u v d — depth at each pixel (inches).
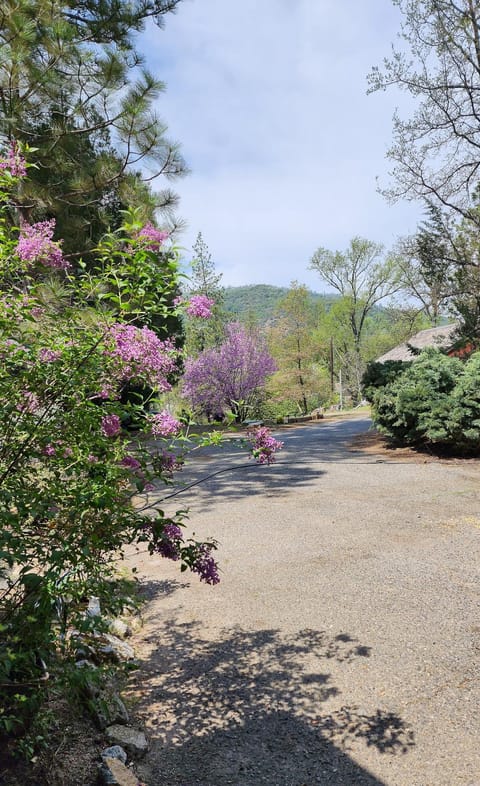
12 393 101.0
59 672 95.4
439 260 664.4
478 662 137.0
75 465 105.0
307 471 416.5
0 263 114.7
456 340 681.6
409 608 169.9
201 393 960.3
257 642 152.6
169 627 163.3
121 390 124.1
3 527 98.6
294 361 1589.6
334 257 1969.7
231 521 279.1
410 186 700.7
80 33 483.2
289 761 105.4
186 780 100.4
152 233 123.8
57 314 117.0
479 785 97.0
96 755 100.5
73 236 453.1
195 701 125.3
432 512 282.7
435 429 455.5
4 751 92.4
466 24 682.2
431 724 114.4
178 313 124.7
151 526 111.5
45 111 445.7
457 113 691.4
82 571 101.8
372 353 2081.7
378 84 683.4
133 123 429.4
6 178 128.6
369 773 101.5
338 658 142.5
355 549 228.2
